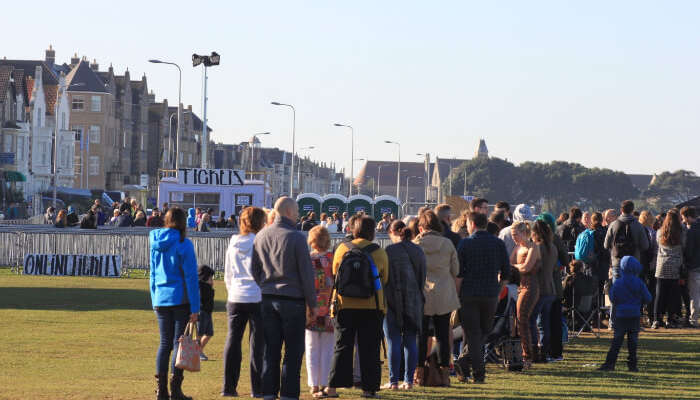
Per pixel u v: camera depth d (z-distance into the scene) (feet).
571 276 66.74
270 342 39.17
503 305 53.31
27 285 105.81
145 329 68.23
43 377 47.19
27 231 126.21
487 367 54.03
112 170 471.21
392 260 44.55
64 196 363.97
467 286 47.26
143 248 125.49
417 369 46.80
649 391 45.73
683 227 75.92
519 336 53.26
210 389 44.27
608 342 65.46
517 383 48.06
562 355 57.52
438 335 46.70
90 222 142.82
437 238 46.39
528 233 53.21
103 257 121.29
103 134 458.50
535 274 52.80
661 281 74.38
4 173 317.22
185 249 39.50
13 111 346.54
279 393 41.29
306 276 38.55
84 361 53.16
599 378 50.16
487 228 47.93
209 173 211.20
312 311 38.68
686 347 63.31
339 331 42.14
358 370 45.55
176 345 39.83
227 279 42.01
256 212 41.93
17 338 62.44
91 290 100.42
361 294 41.34
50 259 122.31
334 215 182.91
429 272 46.32
